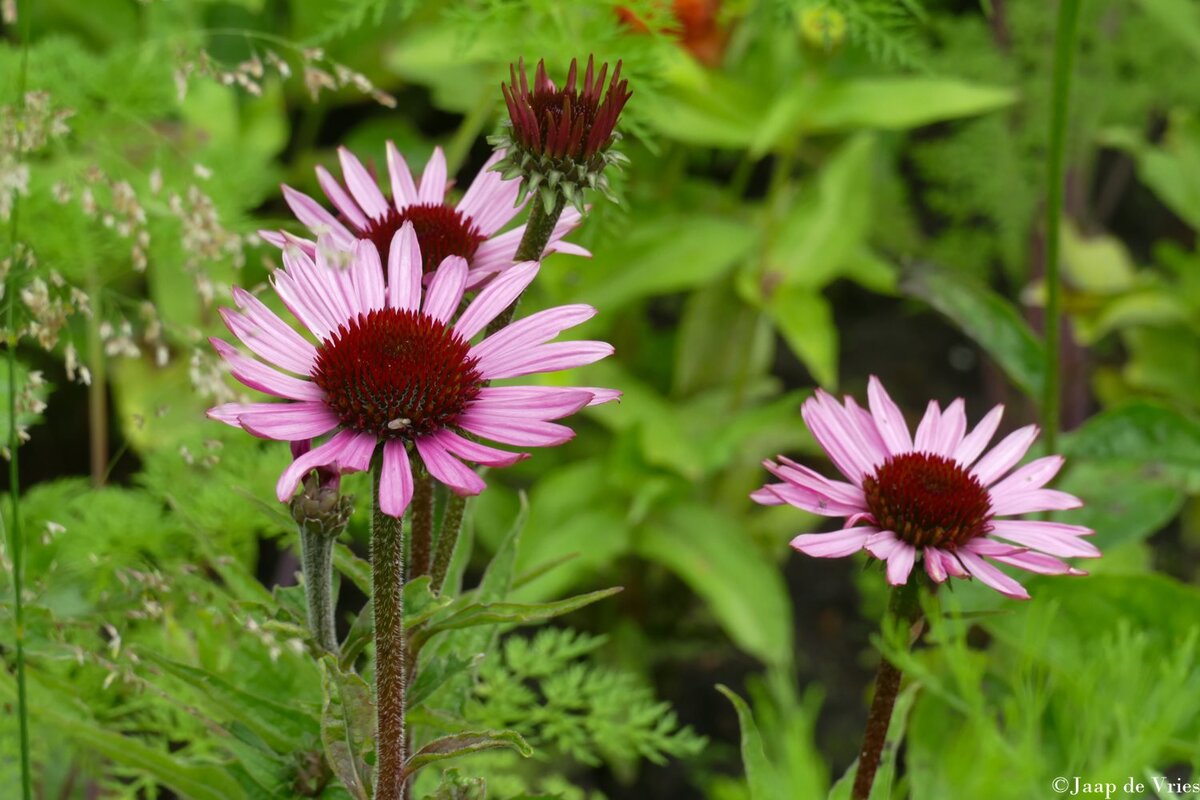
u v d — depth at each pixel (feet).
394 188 3.44
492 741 3.23
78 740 3.69
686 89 5.41
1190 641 3.17
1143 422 4.27
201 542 3.55
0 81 3.83
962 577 3.24
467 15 3.84
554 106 3.28
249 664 3.63
